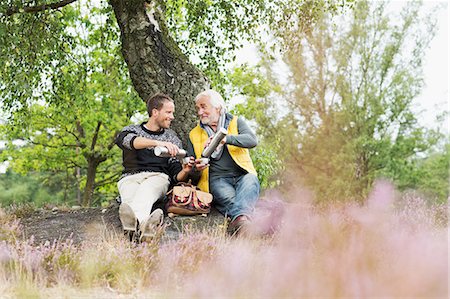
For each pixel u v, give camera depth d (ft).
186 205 19.42
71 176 88.02
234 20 31.40
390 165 75.25
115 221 20.54
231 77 52.01
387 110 77.66
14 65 30.07
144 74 24.47
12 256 12.67
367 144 75.00
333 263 7.28
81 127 60.34
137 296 11.05
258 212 19.30
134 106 52.85
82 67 35.78
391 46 77.61
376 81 78.23
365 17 77.20
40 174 111.14
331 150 73.20
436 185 78.74
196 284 9.70
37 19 29.35
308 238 8.33
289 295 7.42
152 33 24.67
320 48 74.23
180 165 19.98
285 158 71.51
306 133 74.23
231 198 19.30
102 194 84.99
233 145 19.58
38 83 33.19
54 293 11.13
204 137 20.56
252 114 56.18
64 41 33.53
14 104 32.60
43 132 60.70
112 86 52.21
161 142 18.93
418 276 6.66
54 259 12.77
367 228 8.48
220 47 32.89
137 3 24.75
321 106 75.77
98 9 47.52
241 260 11.30
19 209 22.90
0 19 27.66
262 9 30.53
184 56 25.22
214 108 20.48
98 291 11.37
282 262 7.81
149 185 18.70
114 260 12.58
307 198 8.63
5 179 123.34
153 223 16.02
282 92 74.13
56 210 23.21
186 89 24.41
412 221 16.90
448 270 6.72
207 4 31.60
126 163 19.58
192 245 13.32
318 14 33.19
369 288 6.82
